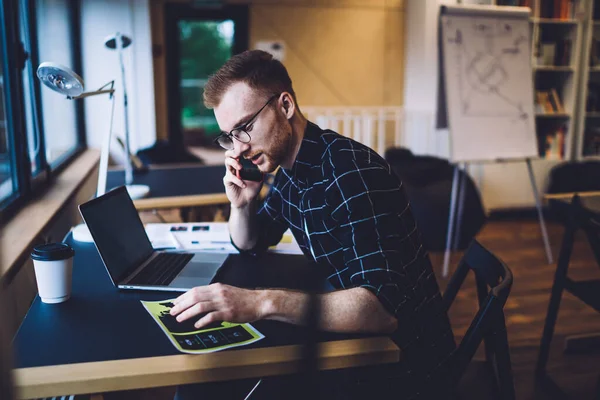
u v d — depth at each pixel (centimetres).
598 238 249
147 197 275
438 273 410
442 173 538
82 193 349
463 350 137
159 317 135
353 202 130
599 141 575
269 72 139
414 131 664
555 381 263
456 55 448
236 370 112
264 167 145
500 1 533
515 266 425
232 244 185
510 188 570
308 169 142
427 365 142
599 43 563
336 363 117
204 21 609
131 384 108
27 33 304
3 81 254
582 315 338
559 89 571
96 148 518
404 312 134
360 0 659
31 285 205
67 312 139
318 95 668
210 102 142
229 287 129
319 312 109
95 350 118
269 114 139
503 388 147
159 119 611
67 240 210
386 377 138
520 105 466
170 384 110
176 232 205
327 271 147
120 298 149
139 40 539
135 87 544
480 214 495
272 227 182
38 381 105
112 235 165
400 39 682
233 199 178
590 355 289
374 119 680
